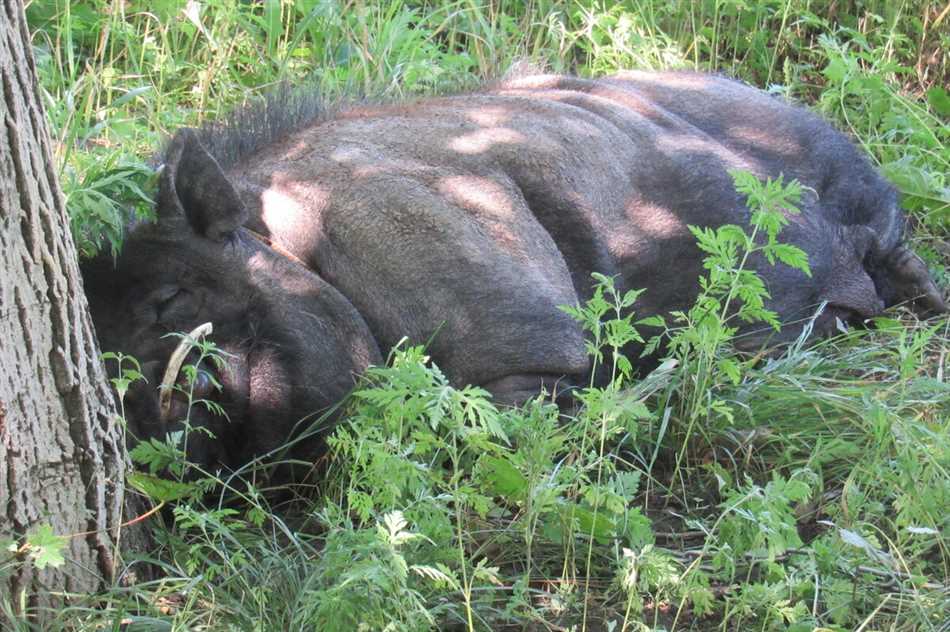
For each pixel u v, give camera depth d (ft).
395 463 15.38
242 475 18.29
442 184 20.34
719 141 24.08
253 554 17.06
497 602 16.01
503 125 21.76
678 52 32.50
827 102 30.48
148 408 17.25
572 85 24.44
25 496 14.38
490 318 19.53
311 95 22.50
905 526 16.61
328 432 18.49
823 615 15.24
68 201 16.71
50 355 14.46
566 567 16.31
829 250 23.79
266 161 20.68
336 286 19.57
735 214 22.57
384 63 30.35
